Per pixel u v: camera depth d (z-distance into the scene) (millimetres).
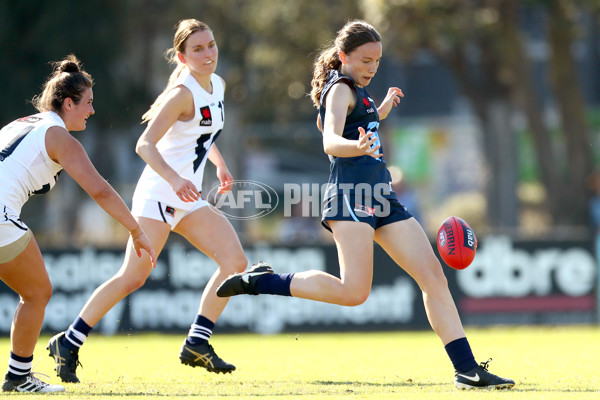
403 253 18500
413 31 65938
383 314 41594
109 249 41062
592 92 101625
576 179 69000
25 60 66375
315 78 19328
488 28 66875
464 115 102312
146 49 77562
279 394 18062
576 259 42531
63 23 67062
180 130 21141
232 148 57875
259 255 41844
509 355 28641
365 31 18406
